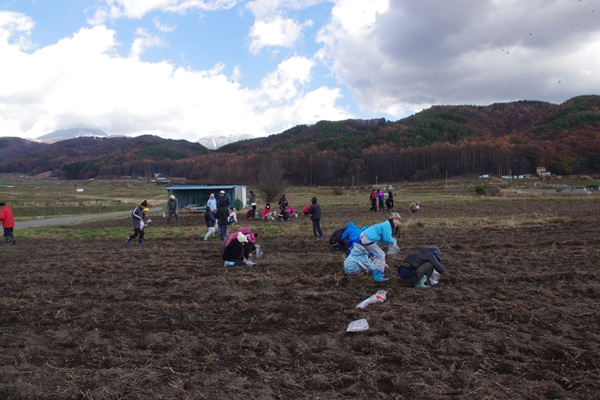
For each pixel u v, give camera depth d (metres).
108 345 5.39
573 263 9.16
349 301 7.02
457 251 11.23
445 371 4.40
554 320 5.76
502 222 17.62
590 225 15.84
